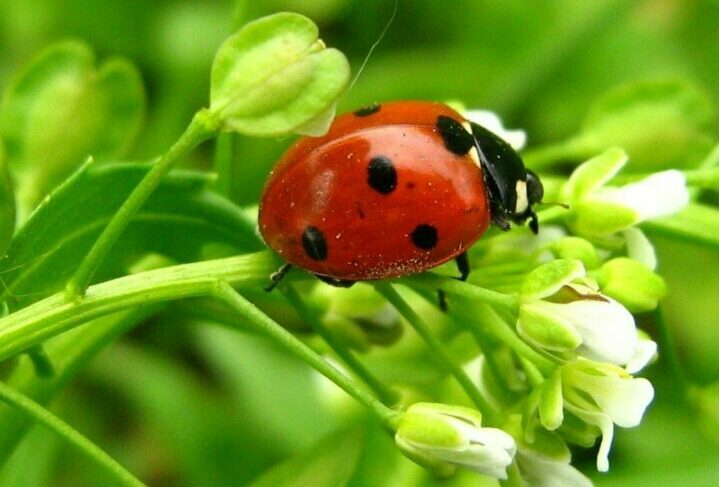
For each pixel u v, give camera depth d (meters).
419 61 0.10
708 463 0.09
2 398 0.07
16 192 0.08
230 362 0.10
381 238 0.07
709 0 0.10
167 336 0.10
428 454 0.07
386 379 0.08
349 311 0.08
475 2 0.11
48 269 0.07
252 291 0.08
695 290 0.10
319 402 0.09
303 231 0.07
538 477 0.07
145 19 0.10
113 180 0.07
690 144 0.09
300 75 0.07
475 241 0.07
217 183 0.08
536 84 0.10
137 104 0.08
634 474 0.09
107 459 0.07
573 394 0.07
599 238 0.08
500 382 0.08
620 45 0.11
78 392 0.10
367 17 0.11
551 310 0.07
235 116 0.07
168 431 0.09
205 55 0.10
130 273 0.08
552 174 0.09
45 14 0.10
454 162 0.07
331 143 0.07
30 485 0.09
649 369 0.09
